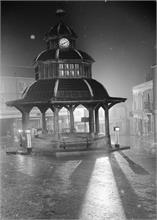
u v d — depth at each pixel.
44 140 25.30
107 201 11.38
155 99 33.09
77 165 18.81
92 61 26.52
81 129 45.97
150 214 9.84
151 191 12.48
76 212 10.34
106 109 25.39
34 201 11.73
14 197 12.34
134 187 13.16
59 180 15.02
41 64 25.56
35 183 14.56
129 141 32.78
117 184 13.75
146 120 37.12
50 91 23.84
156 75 33.06
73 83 24.44
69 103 23.62
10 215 10.25
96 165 18.58
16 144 32.69
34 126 45.16
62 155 22.78
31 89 25.03
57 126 24.53
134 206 10.69
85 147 24.23
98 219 9.63
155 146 27.50
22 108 25.62
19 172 17.25
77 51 25.92
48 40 27.12
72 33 26.62
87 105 25.16
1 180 15.35
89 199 11.73
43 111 28.98
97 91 24.64
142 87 38.56
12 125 43.09
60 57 24.91
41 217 9.98
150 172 16.08
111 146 25.36
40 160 21.17
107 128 25.48
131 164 18.55
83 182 14.42
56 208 10.83
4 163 20.48
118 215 9.88
